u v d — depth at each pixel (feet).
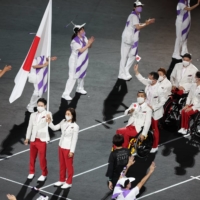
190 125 133.39
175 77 134.51
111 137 128.16
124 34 148.87
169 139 128.57
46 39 127.03
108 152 123.34
